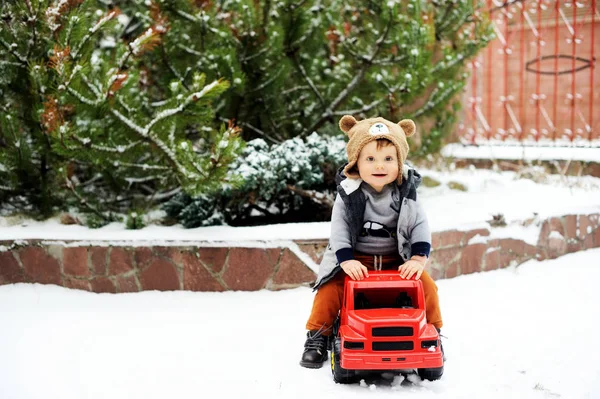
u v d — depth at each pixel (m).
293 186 6.20
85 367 3.93
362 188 3.94
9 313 5.00
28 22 5.76
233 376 3.75
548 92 10.51
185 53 6.73
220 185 5.49
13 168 6.24
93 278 5.50
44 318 4.88
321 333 3.92
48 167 6.56
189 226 5.99
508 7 10.66
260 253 5.34
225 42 6.61
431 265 5.65
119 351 4.19
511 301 5.18
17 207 6.61
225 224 6.09
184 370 3.86
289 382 3.65
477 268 6.00
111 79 5.26
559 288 5.54
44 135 5.99
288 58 7.02
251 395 3.48
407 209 3.89
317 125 7.19
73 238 5.54
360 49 7.20
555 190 7.96
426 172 8.73
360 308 3.90
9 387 3.65
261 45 6.79
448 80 7.71
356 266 3.74
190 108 5.42
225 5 6.86
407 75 6.47
